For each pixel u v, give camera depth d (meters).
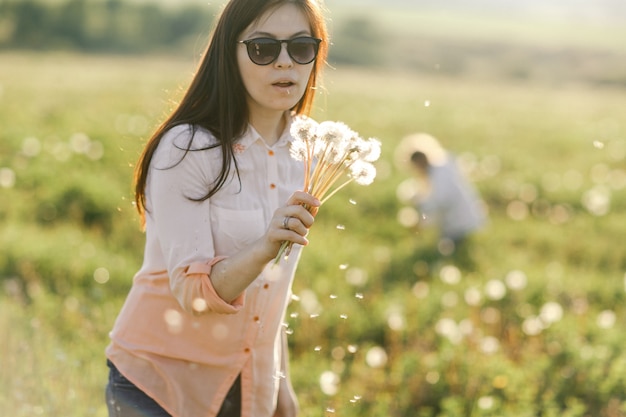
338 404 6.09
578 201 18.08
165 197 3.20
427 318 8.57
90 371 5.69
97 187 13.62
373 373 7.00
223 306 3.12
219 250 3.30
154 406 3.44
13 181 13.91
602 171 21.97
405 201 15.79
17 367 5.24
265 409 3.62
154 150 3.29
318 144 3.06
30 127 20.88
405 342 8.08
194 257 3.18
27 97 29.95
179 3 91.62
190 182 3.20
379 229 14.07
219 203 3.28
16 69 47.09
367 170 3.05
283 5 3.24
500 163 22.62
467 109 39.59
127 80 42.56
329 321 8.09
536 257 13.28
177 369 3.44
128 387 3.46
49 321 7.29
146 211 3.40
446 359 7.04
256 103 3.39
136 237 11.43
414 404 6.64
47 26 82.56
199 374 3.46
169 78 45.25
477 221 13.09
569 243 13.97
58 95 31.78
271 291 3.47
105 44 81.56
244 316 3.43
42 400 4.96
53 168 15.10
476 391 6.61
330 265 10.21
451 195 12.95
